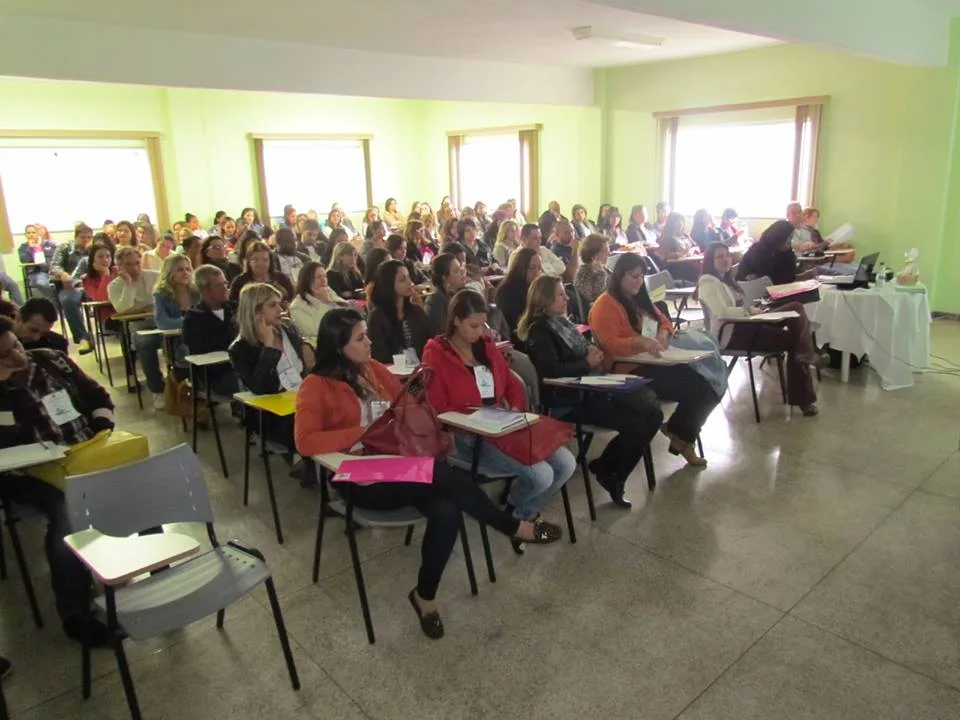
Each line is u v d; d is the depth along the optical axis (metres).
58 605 2.07
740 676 2.00
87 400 2.59
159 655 2.14
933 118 6.52
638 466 3.45
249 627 2.27
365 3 4.93
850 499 3.05
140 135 9.57
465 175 11.97
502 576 2.53
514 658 2.10
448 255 3.99
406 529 2.88
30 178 8.84
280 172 11.06
